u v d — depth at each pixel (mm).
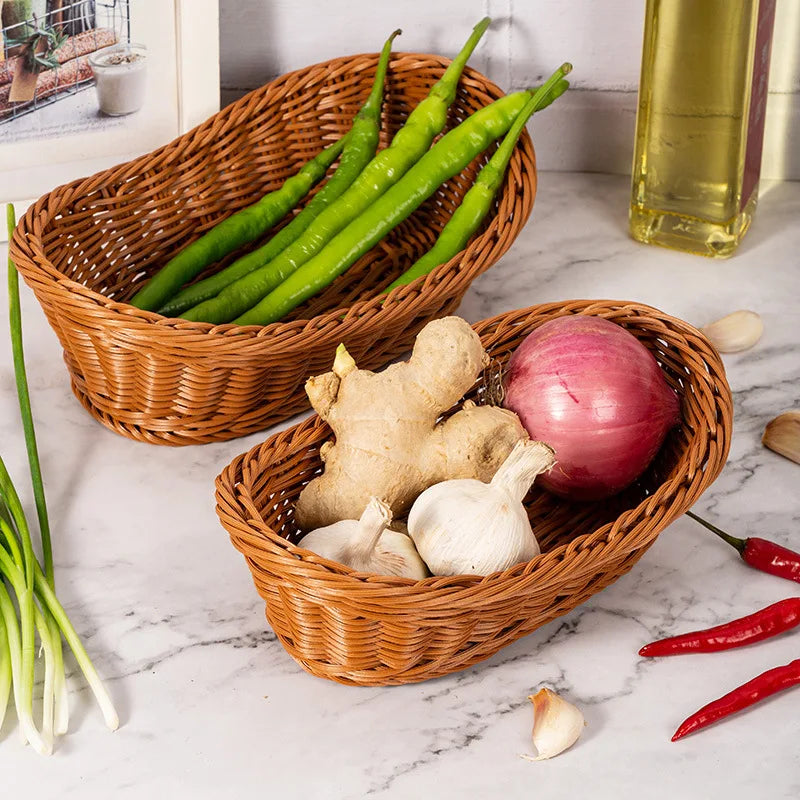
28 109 1204
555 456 861
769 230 1338
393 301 979
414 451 851
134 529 938
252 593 880
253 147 1219
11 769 741
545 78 1378
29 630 775
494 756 748
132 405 1006
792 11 1309
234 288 1089
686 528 937
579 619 854
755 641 816
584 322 903
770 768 736
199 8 1219
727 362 1134
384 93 1261
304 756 748
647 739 758
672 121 1216
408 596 701
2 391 1084
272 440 854
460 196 1220
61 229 1074
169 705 785
